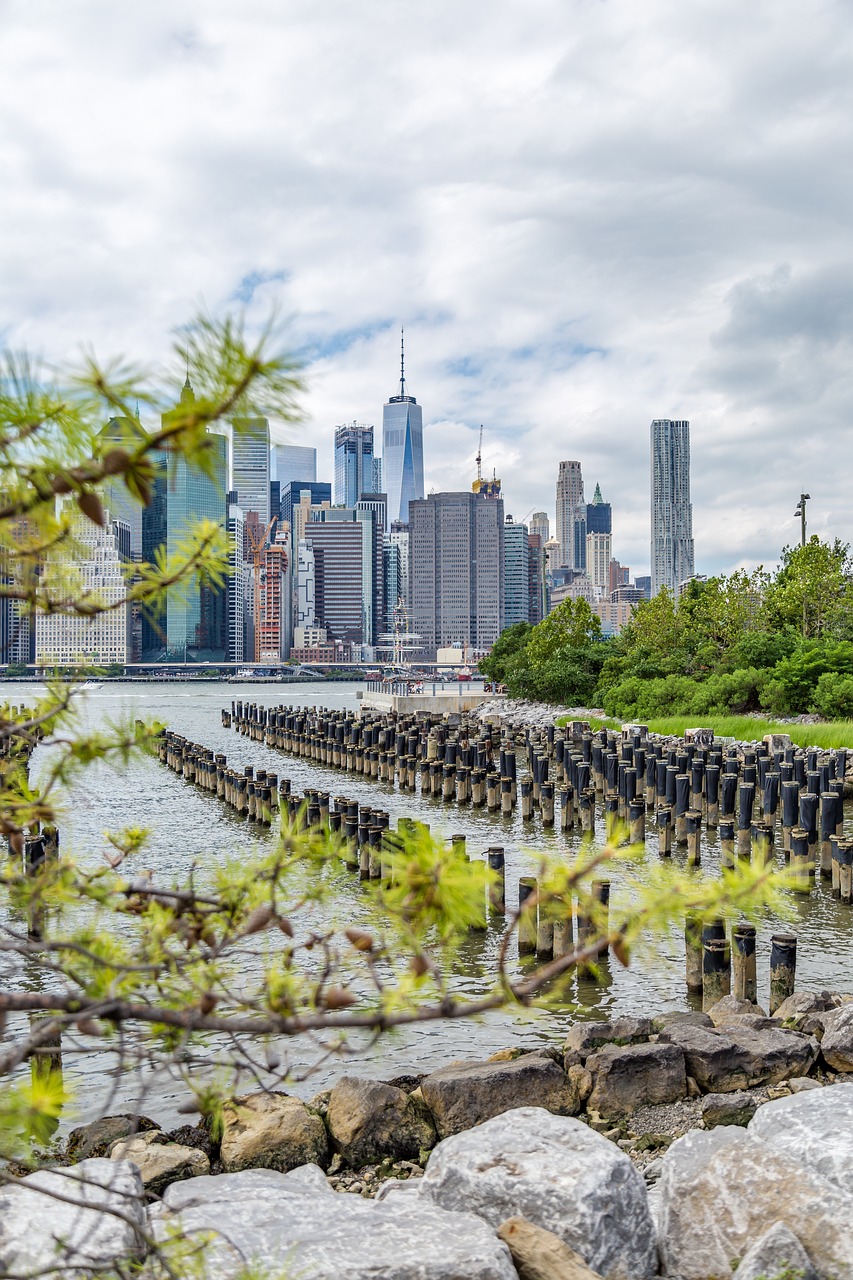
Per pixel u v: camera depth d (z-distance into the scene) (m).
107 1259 4.07
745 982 16.78
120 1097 12.08
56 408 2.31
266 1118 10.30
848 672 57.50
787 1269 5.79
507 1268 5.79
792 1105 8.15
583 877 3.17
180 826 37.22
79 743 3.63
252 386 2.21
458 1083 10.88
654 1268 6.83
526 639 109.25
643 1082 11.63
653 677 73.69
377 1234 6.11
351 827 30.25
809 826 27.45
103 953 3.56
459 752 48.12
